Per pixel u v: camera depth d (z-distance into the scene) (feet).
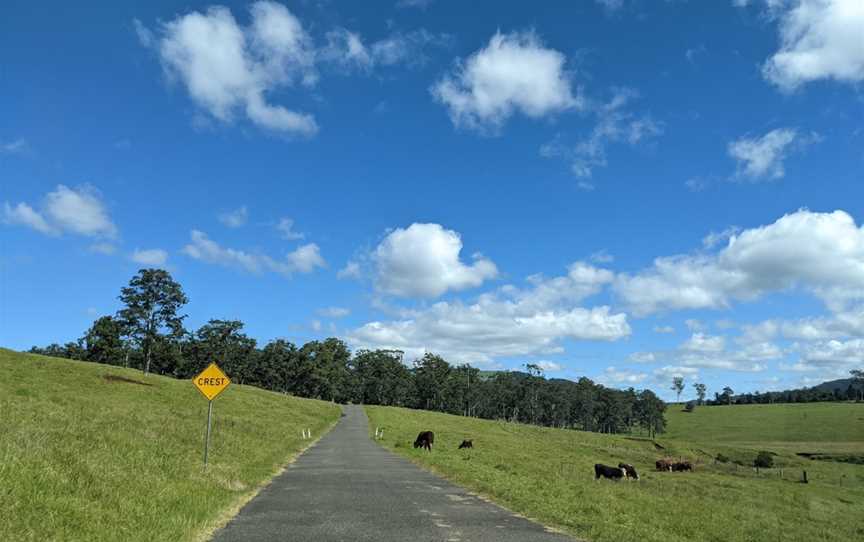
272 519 35.50
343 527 33.32
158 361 343.46
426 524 34.78
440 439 164.55
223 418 129.08
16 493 26.35
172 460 49.57
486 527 34.32
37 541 22.80
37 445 36.55
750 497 113.80
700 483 135.33
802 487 157.38
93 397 131.64
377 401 495.82
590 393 504.43
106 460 39.78
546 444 221.25
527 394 495.82
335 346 467.11
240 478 52.54
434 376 495.41
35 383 134.62
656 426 485.97
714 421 519.19
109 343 328.08
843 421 450.71
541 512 39.99
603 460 187.73
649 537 35.70
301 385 428.56
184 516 31.99
